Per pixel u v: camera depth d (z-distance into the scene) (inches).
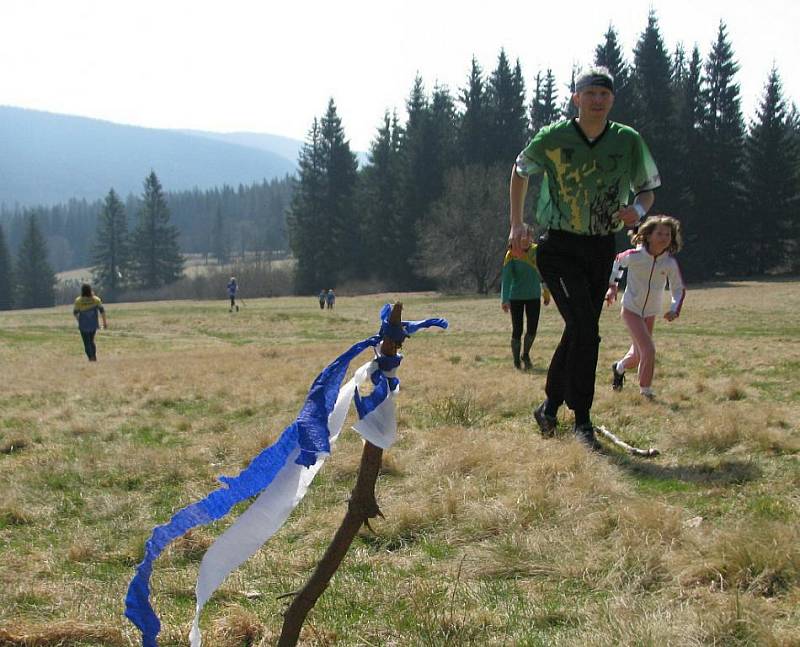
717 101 2659.9
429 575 152.3
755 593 133.4
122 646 130.0
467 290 2706.7
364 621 134.2
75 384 466.9
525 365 446.6
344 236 3373.5
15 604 146.7
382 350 99.7
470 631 127.1
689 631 120.0
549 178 236.1
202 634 129.4
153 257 4677.7
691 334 699.4
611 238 245.4
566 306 241.3
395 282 3181.6
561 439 239.9
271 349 653.9
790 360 404.8
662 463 218.2
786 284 2111.2
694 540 153.4
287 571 157.6
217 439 274.2
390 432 100.0
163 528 89.7
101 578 161.5
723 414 252.2
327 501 199.8
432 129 3078.2
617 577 142.5
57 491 224.4
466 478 203.6
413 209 3102.9
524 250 239.6
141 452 255.0
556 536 161.9
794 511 170.2
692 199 2581.2
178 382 439.5
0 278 4950.8
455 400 301.6
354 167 3422.7
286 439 93.7
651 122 2517.2
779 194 2667.3
